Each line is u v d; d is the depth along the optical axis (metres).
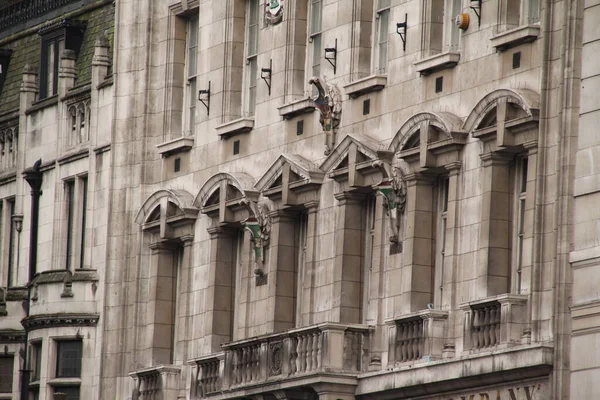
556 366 77.00
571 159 77.25
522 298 79.69
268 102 96.00
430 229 85.88
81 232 108.75
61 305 106.81
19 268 114.62
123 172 104.81
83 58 112.25
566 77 77.44
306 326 89.00
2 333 113.19
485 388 80.94
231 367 94.62
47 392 106.81
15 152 116.44
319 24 93.88
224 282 98.25
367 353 88.12
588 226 76.38
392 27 88.50
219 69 99.50
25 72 115.31
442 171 85.38
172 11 103.62
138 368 102.88
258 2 98.50
